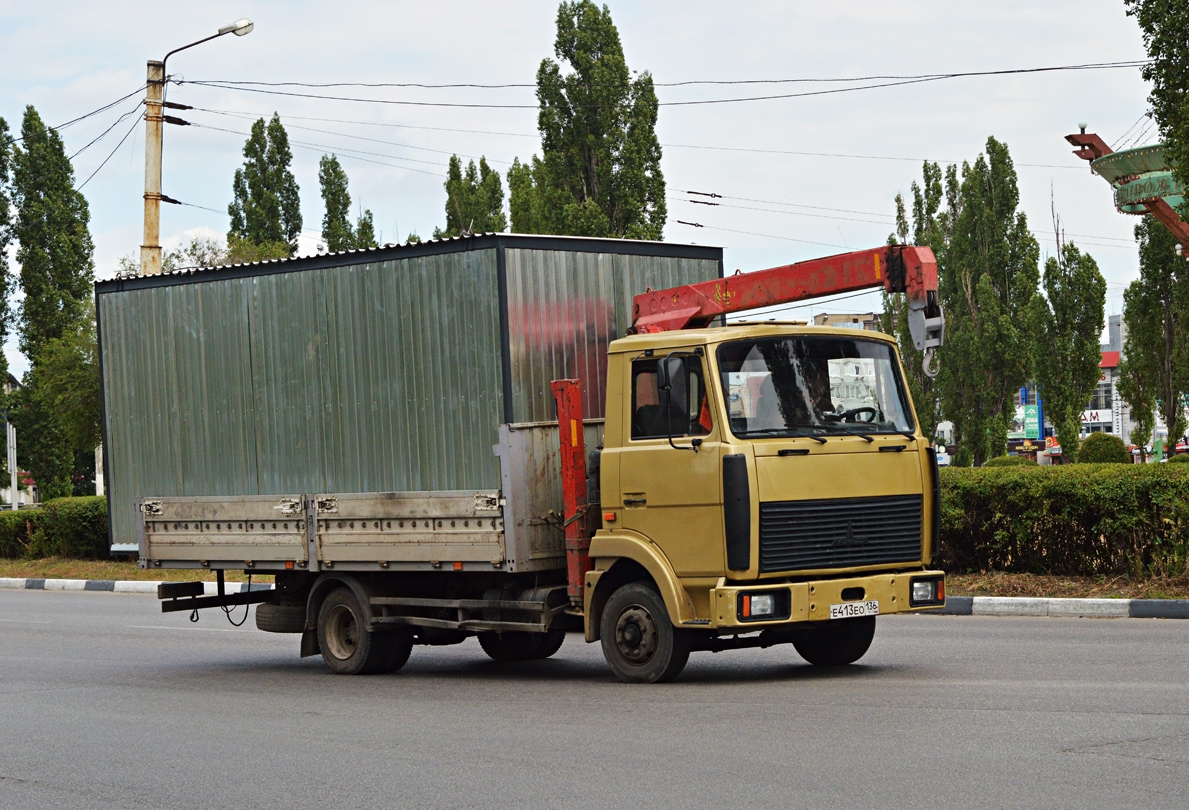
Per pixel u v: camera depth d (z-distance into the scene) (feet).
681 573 32.24
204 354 43.11
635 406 33.53
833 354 33.63
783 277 35.09
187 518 43.34
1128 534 50.42
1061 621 46.01
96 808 23.30
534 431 35.81
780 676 34.81
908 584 32.83
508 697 33.76
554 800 21.72
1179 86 48.83
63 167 157.58
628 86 90.94
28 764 27.53
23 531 98.99
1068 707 27.71
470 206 152.97
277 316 41.06
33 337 156.76
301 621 42.50
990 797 20.36
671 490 32.32
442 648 48.52
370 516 38.42
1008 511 53.47
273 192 157.28
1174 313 121.60
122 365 45.39
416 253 37.42
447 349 36.76
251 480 41.91
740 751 24.63
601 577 34.27
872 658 37.83
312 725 30.71
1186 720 25.88
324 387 39.86
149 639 54.03
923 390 144.36
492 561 35.60
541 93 91.40
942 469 55.42
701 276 41.06
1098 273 124.16
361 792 23.20
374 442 38.63
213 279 42.73
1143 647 37.40
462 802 22.00
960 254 143.23
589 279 37.83
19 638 54.80
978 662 35.70
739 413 31.76
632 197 90.22
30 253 156.04
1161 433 202.90
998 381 138.92
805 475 31.73
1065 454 125.08
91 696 37.50
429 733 28.68
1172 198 79.00
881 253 33.37
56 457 167.02
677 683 34.09
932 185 154.51
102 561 91.56
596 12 90.94
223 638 54.34
